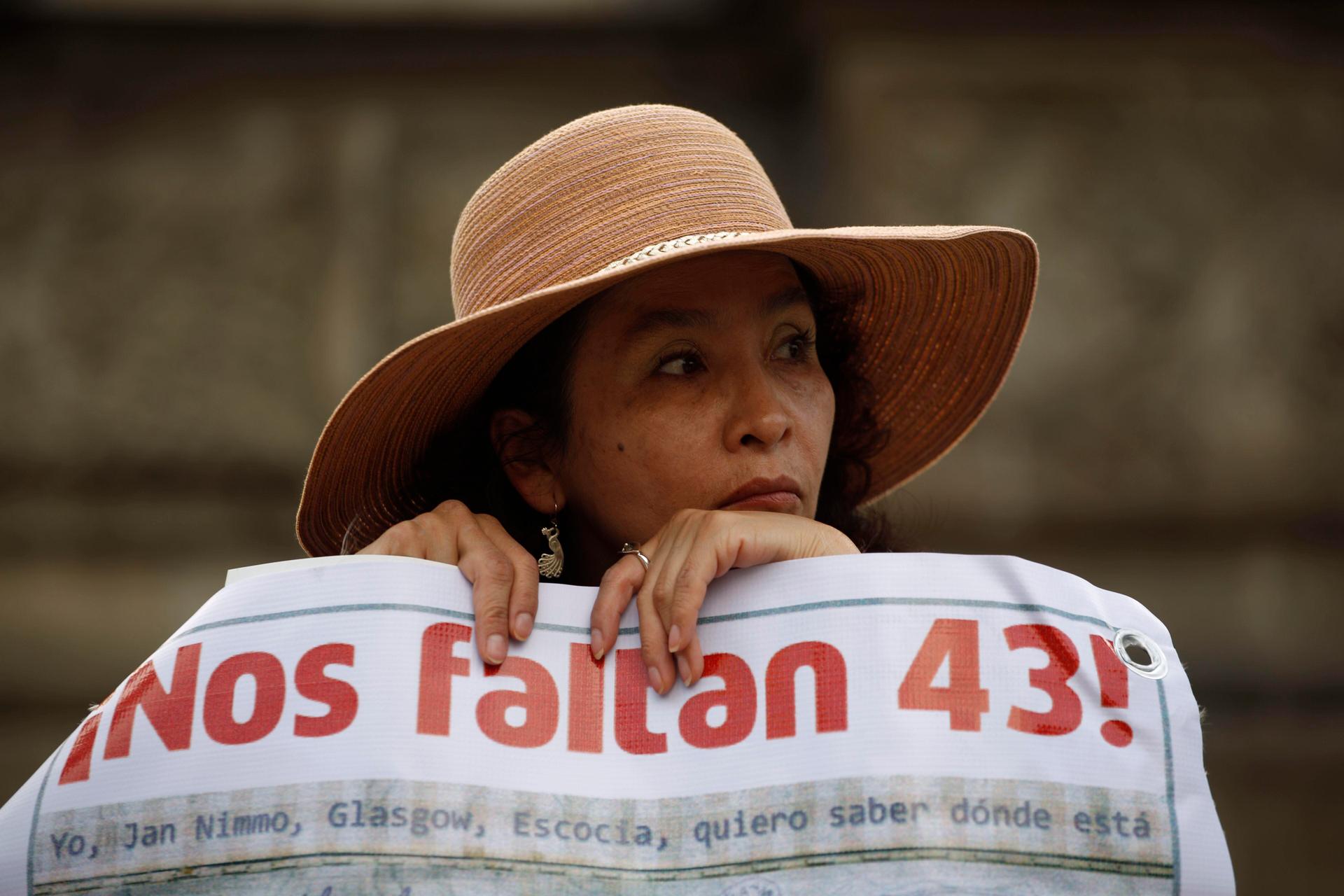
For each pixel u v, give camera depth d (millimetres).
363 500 3590
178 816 2609
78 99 9227
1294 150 9219
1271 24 9336
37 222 9023
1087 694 2676
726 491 3139
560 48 9469
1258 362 8984
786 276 3295
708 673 2734
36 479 8703
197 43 9336
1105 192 9125
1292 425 8906
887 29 9211
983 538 8695
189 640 2766
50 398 8789
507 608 2797
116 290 8945
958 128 9109
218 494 8766
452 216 9133
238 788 2617
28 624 8453
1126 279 9031
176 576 8617
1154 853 2555
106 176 9109
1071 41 9250
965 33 9234
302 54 9336
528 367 3387
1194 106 9242
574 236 3242
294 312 8953
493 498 3545
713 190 3283
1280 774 8266
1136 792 2594
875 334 3961
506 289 3289
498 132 9289
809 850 2557
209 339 8906
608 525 3295
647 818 2613
